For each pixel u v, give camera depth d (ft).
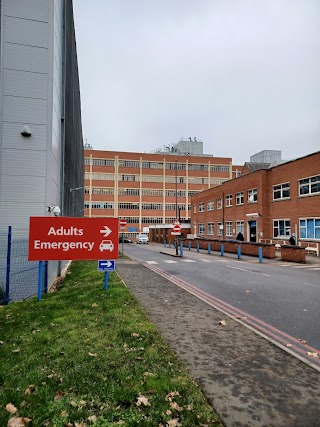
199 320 20.51
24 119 36.45
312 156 79.10
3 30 36.55
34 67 37.14
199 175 245.86
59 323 19.47
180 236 163.43
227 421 9.53
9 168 35.76
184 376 12.21
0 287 32.89
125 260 65.21
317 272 47.83
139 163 236.22
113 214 226.38
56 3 40.32
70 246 28.60
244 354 14.82
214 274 44.91
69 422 9.43
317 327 19.85
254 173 102.89
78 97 95.50
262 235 97.09
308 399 10.83
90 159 226.38
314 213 77.82
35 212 35.99
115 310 22.16
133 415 9.68
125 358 13.83
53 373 12.48
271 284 36.35
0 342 16.52
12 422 9.37
